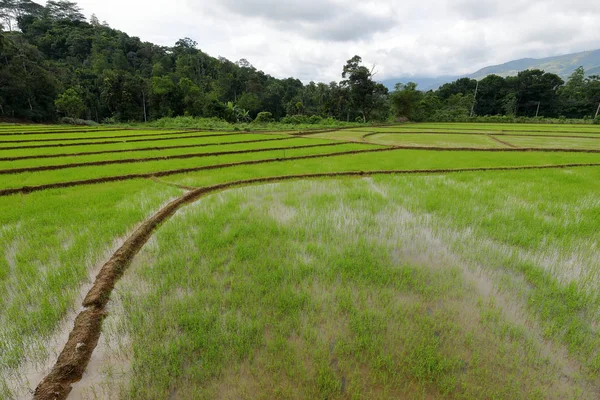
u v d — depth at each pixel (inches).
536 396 112.0
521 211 298.5
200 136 973.8
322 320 147.8
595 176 454.3
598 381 119.9
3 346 133.7
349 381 115.0
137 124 1612.9
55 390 112.2
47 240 228.1
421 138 1019.9
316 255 210.5
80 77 2119.8
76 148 670.5
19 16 2908.5
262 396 108.5
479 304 163.0
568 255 218.8
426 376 118.3
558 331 144.4
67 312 155.9
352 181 423.2
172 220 272.2
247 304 157.2
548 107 2294.5
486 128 1406.3
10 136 859.4
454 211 297.3
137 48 2955.2
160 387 112.7
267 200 335.0
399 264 202.5
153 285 176.2
